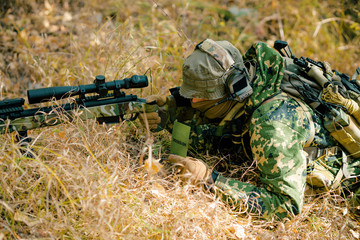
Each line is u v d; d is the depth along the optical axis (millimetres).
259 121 2842
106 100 2969
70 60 4930
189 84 2906
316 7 7121
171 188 2955
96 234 2488
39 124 2766
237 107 2982
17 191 2678
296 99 2986
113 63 4457
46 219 2484
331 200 3174
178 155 3143
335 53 5977
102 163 2957
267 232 2797
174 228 2574
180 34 4719
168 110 3230
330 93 2969
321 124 3051
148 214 2689
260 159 2834
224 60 2822
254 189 2908
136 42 4879
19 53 5289
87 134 3146
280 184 2793
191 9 7203
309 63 3236
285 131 2811
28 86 4844
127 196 2748
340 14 6844
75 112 2809
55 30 5844
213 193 2971
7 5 5793
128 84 2957
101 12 6527
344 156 3135
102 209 2385
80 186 2559
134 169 2957
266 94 2891
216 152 3594
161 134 3750
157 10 6734
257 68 2986
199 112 3340
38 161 2574
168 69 4898
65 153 2633
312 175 3039
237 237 2754
